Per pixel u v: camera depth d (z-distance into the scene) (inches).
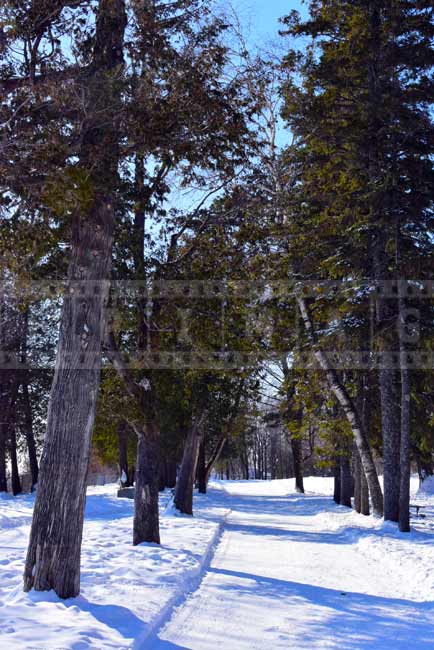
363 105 712.4
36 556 324.2
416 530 716.0
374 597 386.3
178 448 1381.6
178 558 476.4
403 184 700.0
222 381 987.3
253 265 544.4
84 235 345.4
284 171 770.2
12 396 1475.1
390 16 714.2
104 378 553.3
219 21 390.6
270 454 3895.2
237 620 315.9
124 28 369.1
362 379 873.5
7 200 358.0
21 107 337.1
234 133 384.5
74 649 234.4
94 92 337.7
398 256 710.5
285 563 522.0
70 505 326.0
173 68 372.2
